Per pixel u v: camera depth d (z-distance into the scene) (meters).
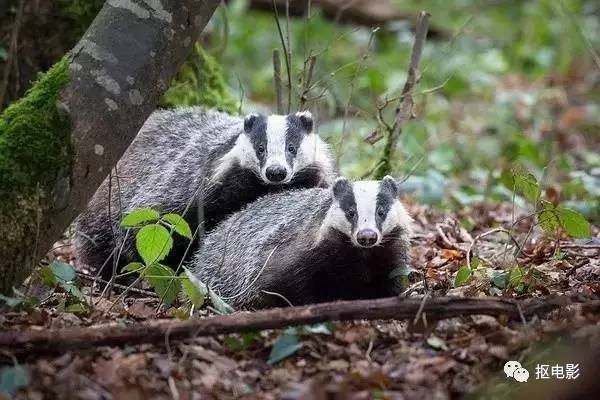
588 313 9.59
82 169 10.15
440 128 23.34
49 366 8.77
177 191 13.80
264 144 13.57
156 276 10.84
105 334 9.02
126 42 10.30
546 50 28.39
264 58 28.47
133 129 10.48
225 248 12.09
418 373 8.95
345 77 21.27
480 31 30.80
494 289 11.45
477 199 16.58
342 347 9.52
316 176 14.02
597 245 13.25
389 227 11.59
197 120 14.66
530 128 23.11
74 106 10.07
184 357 9.09
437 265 13.05
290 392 8.63
